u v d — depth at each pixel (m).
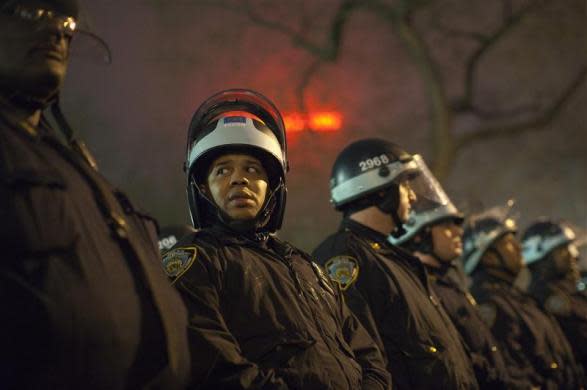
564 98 16.05
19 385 1.88
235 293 2.93
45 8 2.16
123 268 2.11
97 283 1.99
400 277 4.07
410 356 3.91
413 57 15.12
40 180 1.97
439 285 5.39
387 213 4.43
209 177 3.25
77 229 2.01
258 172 3.25
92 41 2.57
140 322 2.10
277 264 3.13
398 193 4.45
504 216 6.98
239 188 3.17
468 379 4.14
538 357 6.16
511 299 6.41
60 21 2.19
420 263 4.41
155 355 2.14
